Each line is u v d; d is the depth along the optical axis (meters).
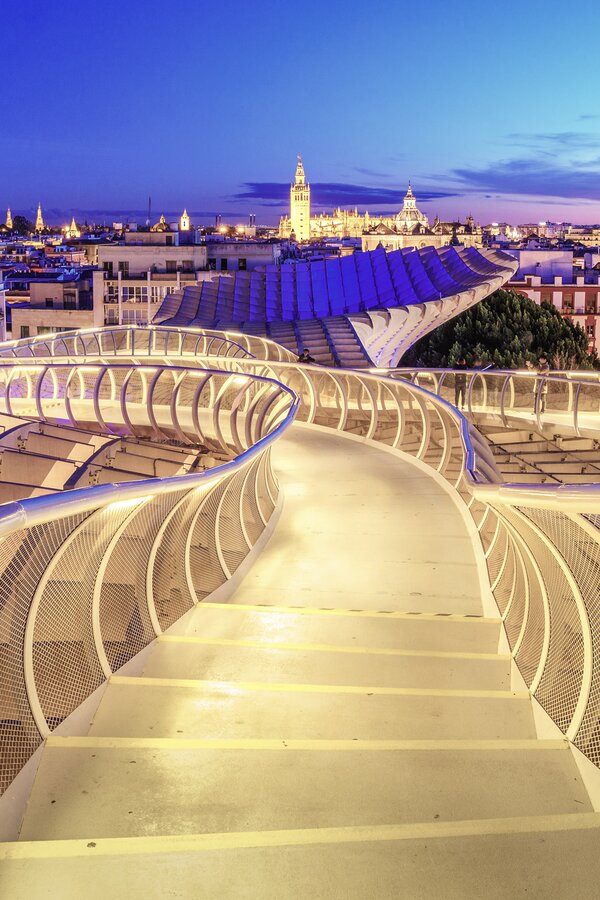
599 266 136.62
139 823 4.41
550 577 6.11
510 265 58.38
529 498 5.38
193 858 3.77
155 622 7.43
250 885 3.63
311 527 13.52
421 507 14.89
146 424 27.39
